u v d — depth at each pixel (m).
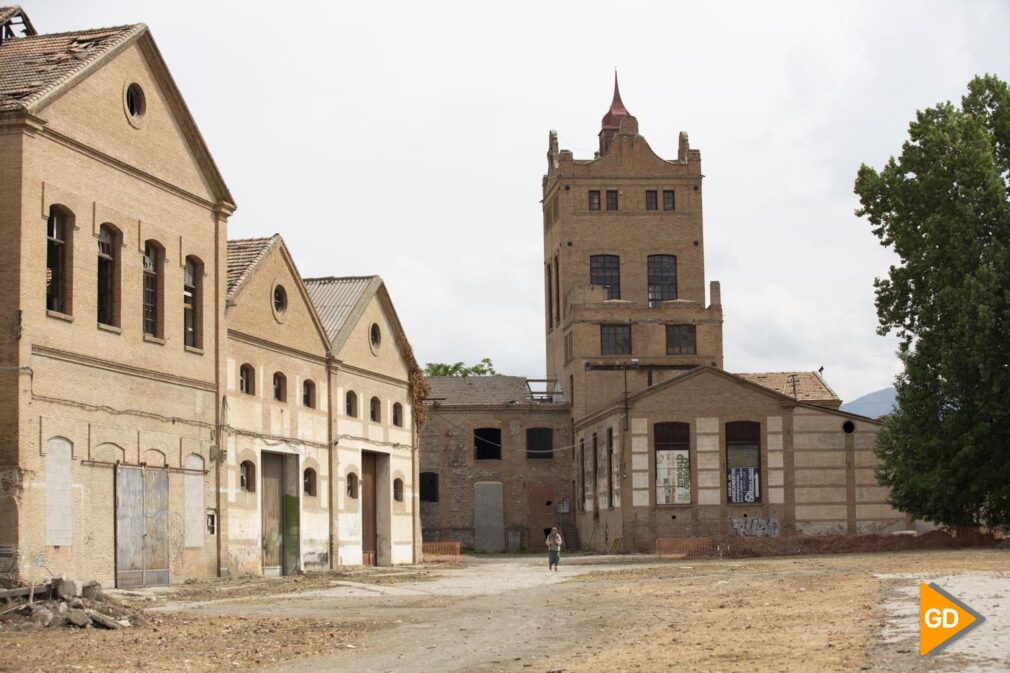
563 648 23.14
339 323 57.31
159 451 40.69
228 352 45.94
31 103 34.25
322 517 53.94
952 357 57.72
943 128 60.25
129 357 39.22
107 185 38.34
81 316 36.72
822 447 76.56
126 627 27.45
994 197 58.09
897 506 62.06
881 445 64.12
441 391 101.62
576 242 103.94
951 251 58.47
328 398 55.03
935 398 60.25
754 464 76.94
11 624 27.09
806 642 21.50
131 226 39.62
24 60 37.88
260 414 48.50
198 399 43.31
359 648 24.08
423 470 97.62
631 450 77.50
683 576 45.25
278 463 50.66
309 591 39.81
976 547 60.22
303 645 24.50
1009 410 57.16
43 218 35.00
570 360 99.06
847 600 28.66
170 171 42.06
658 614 28.97
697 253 104.44
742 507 76.50
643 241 104.25
